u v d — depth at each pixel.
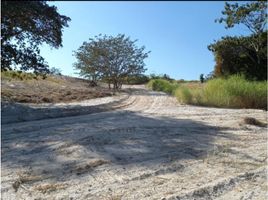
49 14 18.11
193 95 19.52
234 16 27.66
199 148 8.12
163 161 7.11
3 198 5.54
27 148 8.48
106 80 34.56
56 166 7.00
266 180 5.94
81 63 34.94
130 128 10.56
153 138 9.18
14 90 21.81
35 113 13.95
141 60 35.22
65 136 9.57
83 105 17.64
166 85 32.53
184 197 5.30
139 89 34.38
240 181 5.89
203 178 6.09
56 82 30.75
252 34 27.50
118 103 19.62
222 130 10.35
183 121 12.05
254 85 18.41
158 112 15.09
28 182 6.20
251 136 9.44
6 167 7.05
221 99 17.98
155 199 5.25
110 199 5.33
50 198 5.48
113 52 34.25
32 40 18.78
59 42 19.33
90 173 6.51
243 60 27.91
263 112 14.51
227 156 7.41
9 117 12.84
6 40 18.03
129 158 7.37
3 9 16.47
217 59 28.84
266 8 27.08
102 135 9.53
